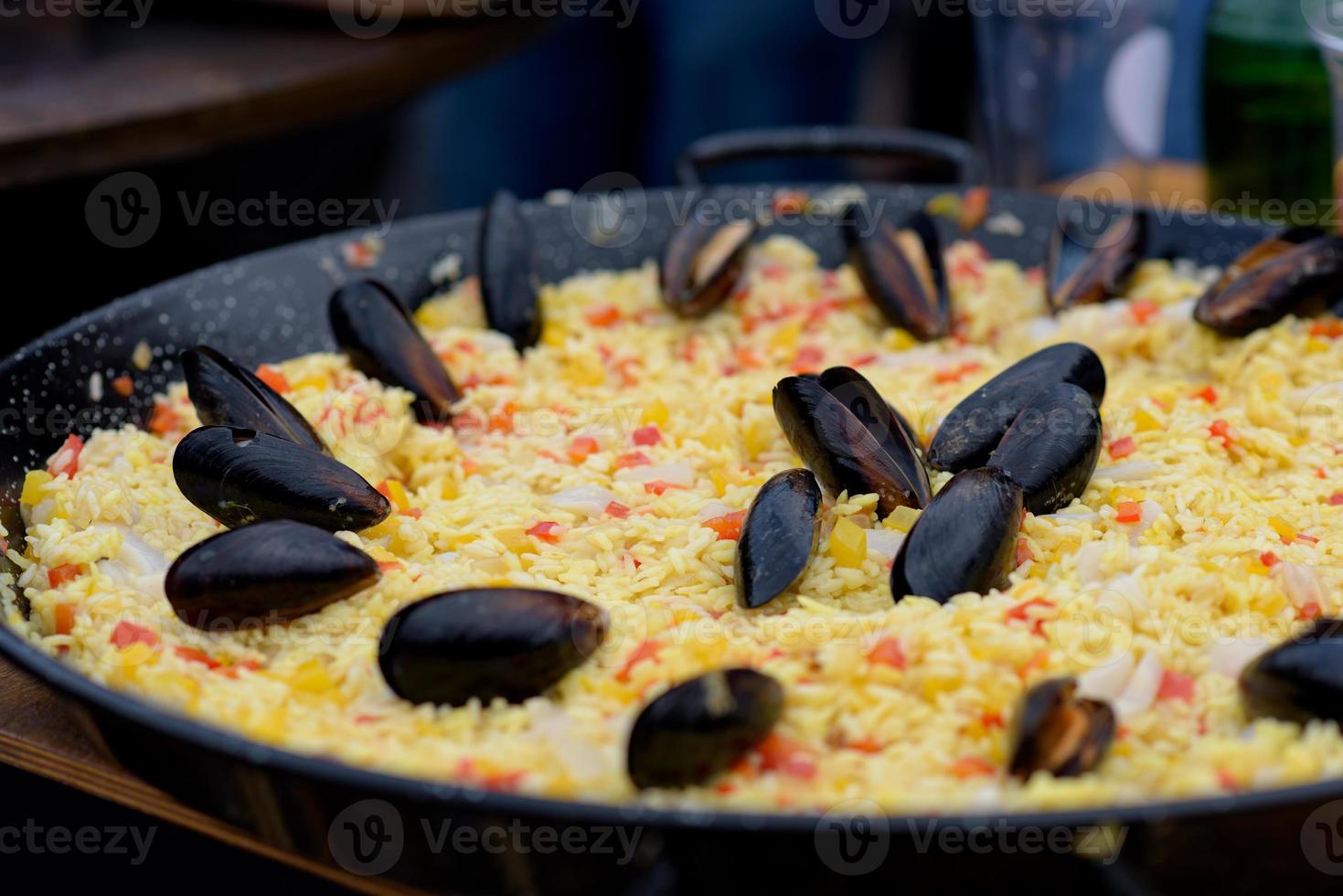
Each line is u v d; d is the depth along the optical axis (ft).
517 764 3.11
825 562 3.45
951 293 4.22
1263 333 3.94
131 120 4.54
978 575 3.35
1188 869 2.98
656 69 7.96
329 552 3.34
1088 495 3.59
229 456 3.50
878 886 2.97
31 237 4.58
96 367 3.84
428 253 4.30
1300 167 4.48
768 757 3.14
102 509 3.57
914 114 7.52
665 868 2.95
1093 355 3.74
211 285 4.03
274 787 3.05
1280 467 3.72
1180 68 6.04
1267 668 3.15
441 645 3.21
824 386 3.62
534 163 8.35
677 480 3.71
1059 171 4.88
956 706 3.20
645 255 4.41
